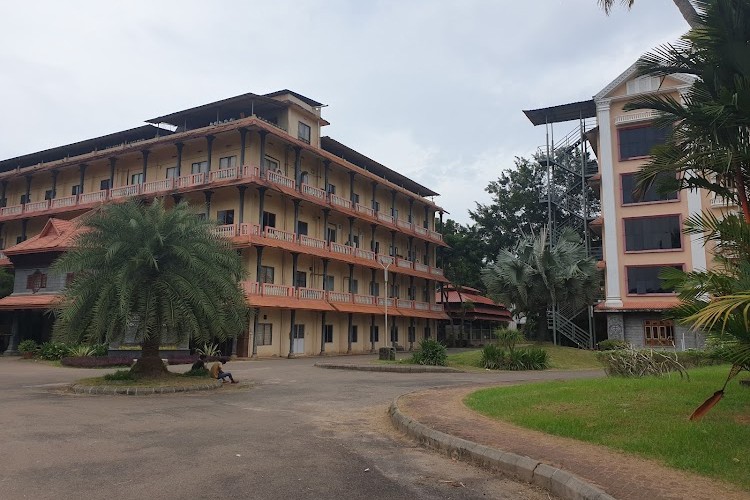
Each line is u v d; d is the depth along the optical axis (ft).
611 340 104.12
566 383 42.98
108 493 18.01
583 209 129.80
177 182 110.42
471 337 195.21
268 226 110.42
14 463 21.77
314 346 122.01
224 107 116.88
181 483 19.20
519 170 179.52
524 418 29.14
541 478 19.60
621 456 21.25
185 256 50.19
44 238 107.34
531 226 155.43
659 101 34.30
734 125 30.96
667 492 16.84
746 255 28.30
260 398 44.16
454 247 188.44
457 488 19.45
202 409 37.55
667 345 107.55
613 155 116.16
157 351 54.29
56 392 46.62
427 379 61.77
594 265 97.35
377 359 99.45
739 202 33.94
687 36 32.89
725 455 20.42
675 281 27.78
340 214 130.82
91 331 48.08
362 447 26.03
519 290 94.48
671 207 110.63
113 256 49.62
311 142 126.11
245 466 21.71
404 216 164.66
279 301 106.11
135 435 27.84
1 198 142.92
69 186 133.08
